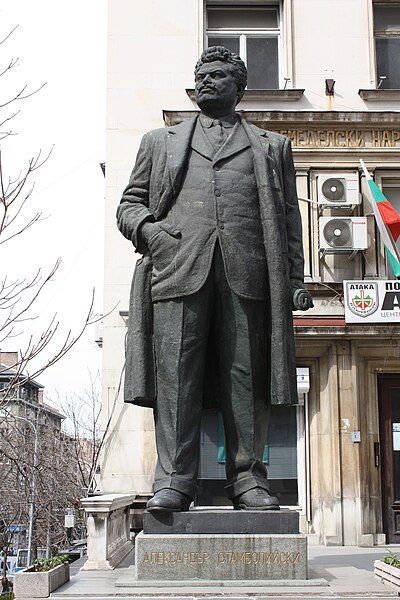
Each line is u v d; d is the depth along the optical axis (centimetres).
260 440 710
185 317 695
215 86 733
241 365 702
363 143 1814
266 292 706
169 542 650
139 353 705
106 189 1808
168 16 1867
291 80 1858
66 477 3189
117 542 1089
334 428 1700
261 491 693
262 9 1920
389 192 1847
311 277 1772
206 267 692
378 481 1714
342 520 1664
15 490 2742
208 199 701
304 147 1806
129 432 1725
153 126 1836
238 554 647
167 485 680
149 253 721
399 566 649
